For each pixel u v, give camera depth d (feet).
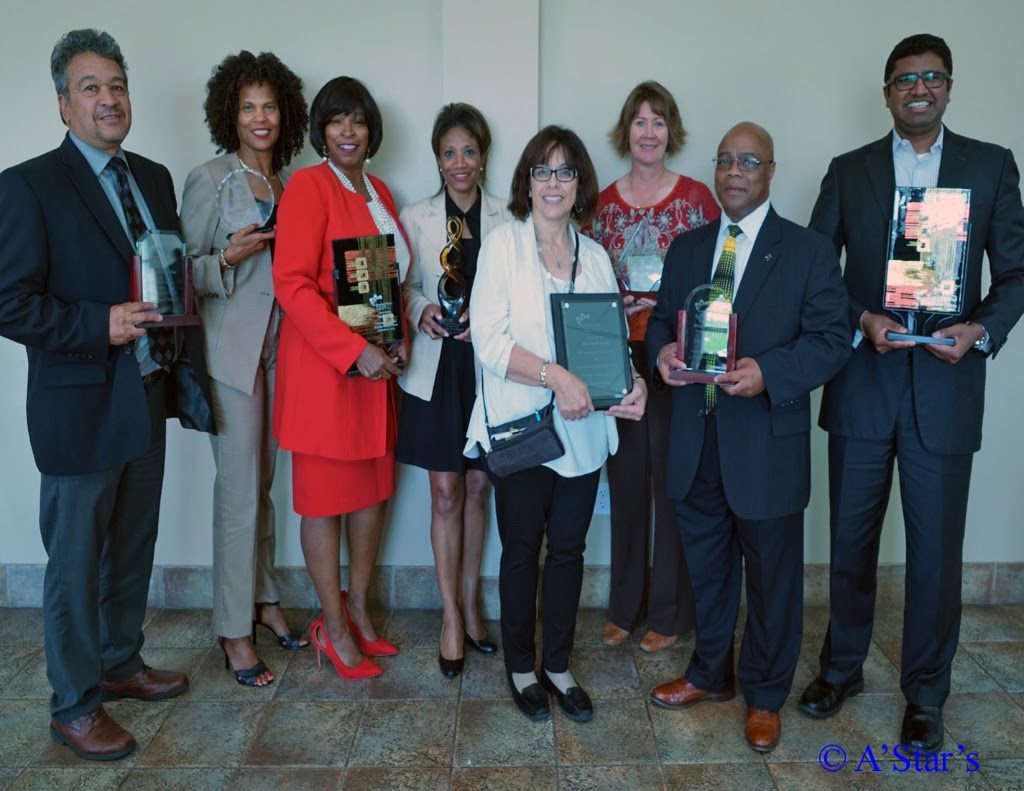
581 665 9.49
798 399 7.63
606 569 10.78
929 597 7.96
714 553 8.29
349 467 8.66
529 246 7.82
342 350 7.95
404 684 9.07
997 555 10.82
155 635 10.07
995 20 9.82
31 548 10.72
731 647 8.59
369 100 8.43
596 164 10.14
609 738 8.13
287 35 9.87
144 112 10.00
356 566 9.52
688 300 7.49
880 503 8.21
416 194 10.18
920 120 7.50
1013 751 7.91
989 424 10.54
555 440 7.40
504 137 9.78
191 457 10.57
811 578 10.85
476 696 8.84
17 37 9.86
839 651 8.55
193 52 9.89
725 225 7.84
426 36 9.85
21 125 10.02
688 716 8.48
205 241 8.56
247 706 8.64
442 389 8.92
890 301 7.63
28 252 6.93
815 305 7.47
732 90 9.99
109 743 7.78
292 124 9.02
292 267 8.03
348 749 7.96
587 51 9.93
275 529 10.66
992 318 7.49
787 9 9.86
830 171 8.25
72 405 7.26
